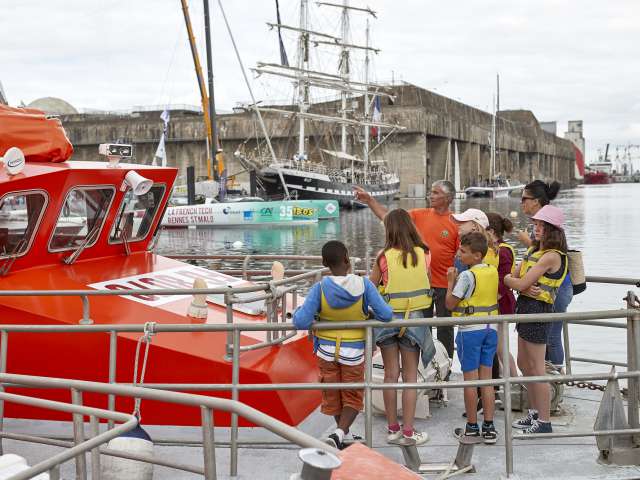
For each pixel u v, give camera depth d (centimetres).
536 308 587
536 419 608
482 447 576
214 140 5938
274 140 10362
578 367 1416
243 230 5353
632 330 525
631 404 536
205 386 521
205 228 5531
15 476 294
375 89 9169
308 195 7781
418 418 653
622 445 535
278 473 526
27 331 550
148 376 598
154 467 546
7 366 624
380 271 577
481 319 502
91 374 611
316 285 519
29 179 648
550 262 577
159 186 824
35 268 699
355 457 353
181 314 654
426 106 11519
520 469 530
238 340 517
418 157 10494
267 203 5550
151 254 848
